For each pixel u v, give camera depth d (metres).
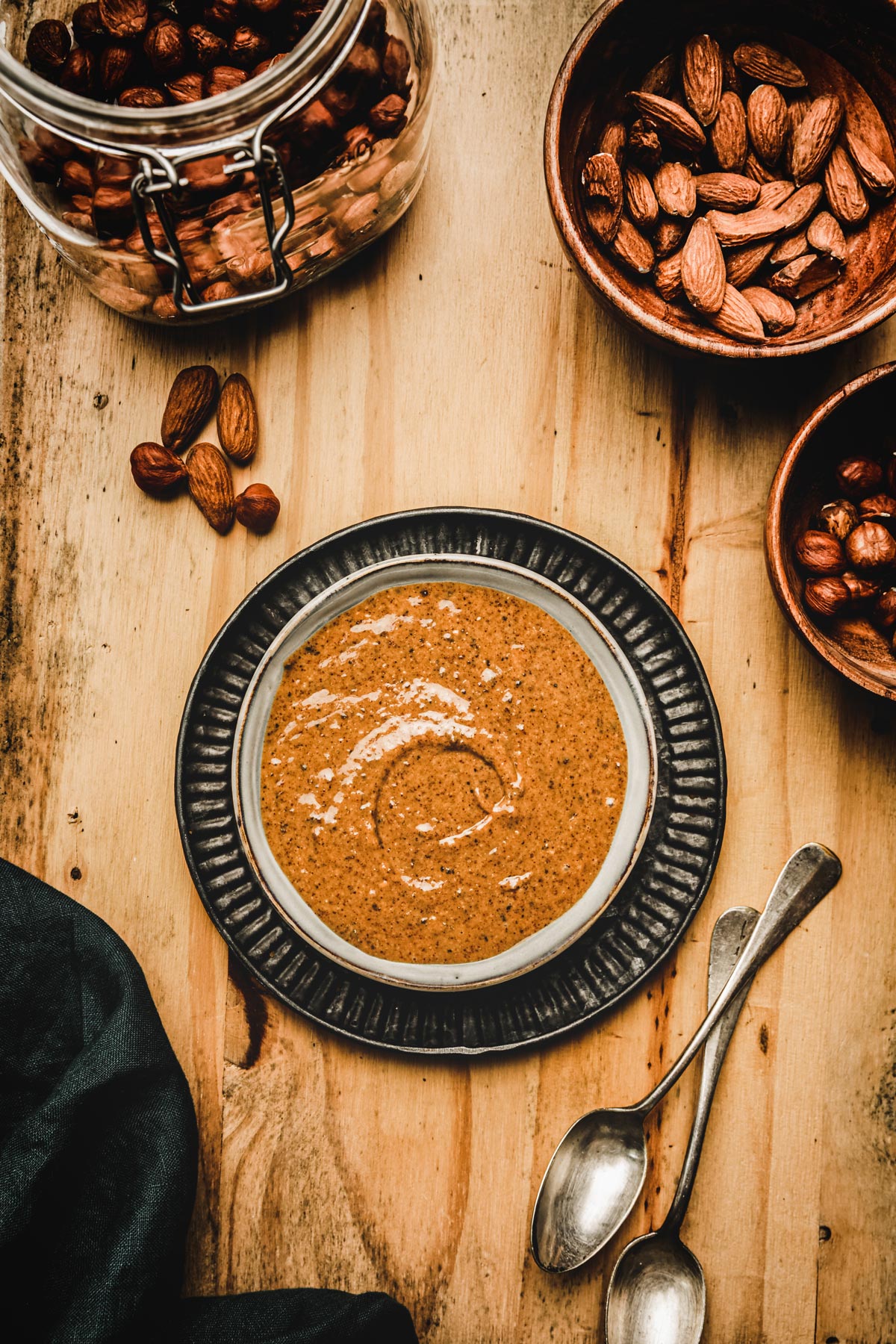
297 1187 0.47
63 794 0.48
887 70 0.45
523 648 0.46
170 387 0.48
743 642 0.47
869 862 0.47
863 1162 0.47
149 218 0.43
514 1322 0.46
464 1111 0.47
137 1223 0.44
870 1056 0.47
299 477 0.48
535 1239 0.46
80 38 0.45
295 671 0.46
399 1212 0.47
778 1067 0.47
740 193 0.45
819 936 0.47
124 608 0.48
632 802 0.45
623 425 0.48
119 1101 0.45
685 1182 0.46
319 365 0.48
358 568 0.47
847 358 0.47
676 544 0.47
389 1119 0.47
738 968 0.46
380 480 0.48
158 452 0.47
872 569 0.45
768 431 0.47
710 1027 0.46
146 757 0.48
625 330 0.48
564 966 0.46
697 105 0.45
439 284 0.48
